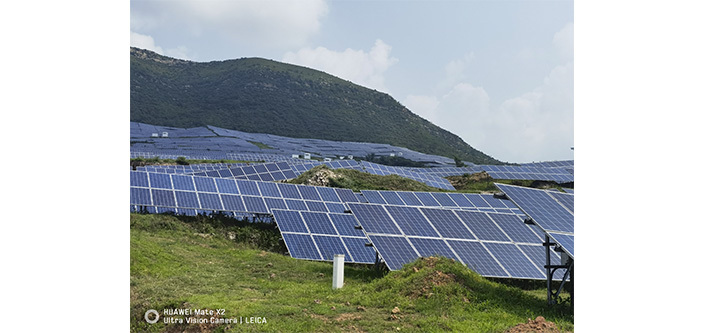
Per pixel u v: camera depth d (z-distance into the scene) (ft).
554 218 68.18
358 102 591.78
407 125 568.41
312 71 643.45
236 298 64.49
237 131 478.18
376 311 60.08
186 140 414.62
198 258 84.99
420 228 82.99
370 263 86.63
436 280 65.10
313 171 165.48
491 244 82.64
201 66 647.15
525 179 224.94
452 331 53.88
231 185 113.91
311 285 73.77
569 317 62.08
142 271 73.00
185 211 105.50
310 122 526.16
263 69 611.47
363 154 431.02
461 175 238.48
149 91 541.75
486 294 64.54
